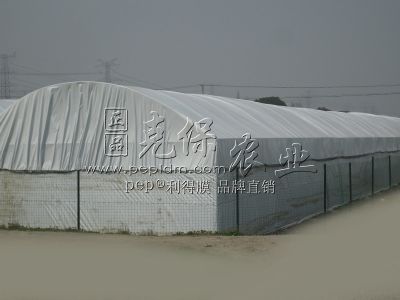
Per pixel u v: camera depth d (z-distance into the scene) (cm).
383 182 3344
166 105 1775
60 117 1912
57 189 1880
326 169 2416
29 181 1911
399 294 1011
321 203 2359
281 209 2017
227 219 1733
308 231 1884
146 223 1762
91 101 1875
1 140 1964
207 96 2402
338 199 2564
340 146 2627
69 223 1862
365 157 3011
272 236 1595
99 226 1814
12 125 1956
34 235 1678
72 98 1900
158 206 1752
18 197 1922
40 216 1895
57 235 1678
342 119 3378
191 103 2009
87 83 1880
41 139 1919
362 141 2967
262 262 1251
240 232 1716
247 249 1390
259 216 1875
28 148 1933
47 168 1905
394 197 2875
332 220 2095
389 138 3528
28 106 1947
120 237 1616
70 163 1880
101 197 1820
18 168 1939
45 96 1930
